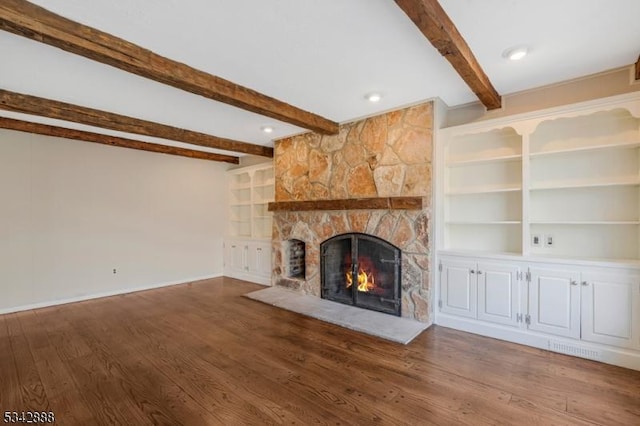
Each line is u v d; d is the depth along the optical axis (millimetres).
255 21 1997
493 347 2918
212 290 5230
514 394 2180
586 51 2414
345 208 4059
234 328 3484
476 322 3232
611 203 2873
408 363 2635
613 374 2420
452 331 3307
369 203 3811
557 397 2141
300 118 3721
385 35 2170
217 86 2820
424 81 2957
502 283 3068
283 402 2117
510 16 1967
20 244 4242
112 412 2025
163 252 5633
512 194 3377
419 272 3518
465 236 3650
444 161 3543
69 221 4645
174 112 3762
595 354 2639
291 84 3010
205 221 6234
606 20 2016
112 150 5066
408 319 3580
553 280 2812
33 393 2236
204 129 4543
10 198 4176
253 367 2594
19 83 2889
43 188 4430
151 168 5508
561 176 3084
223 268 6496
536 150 3184
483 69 2703
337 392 2227
